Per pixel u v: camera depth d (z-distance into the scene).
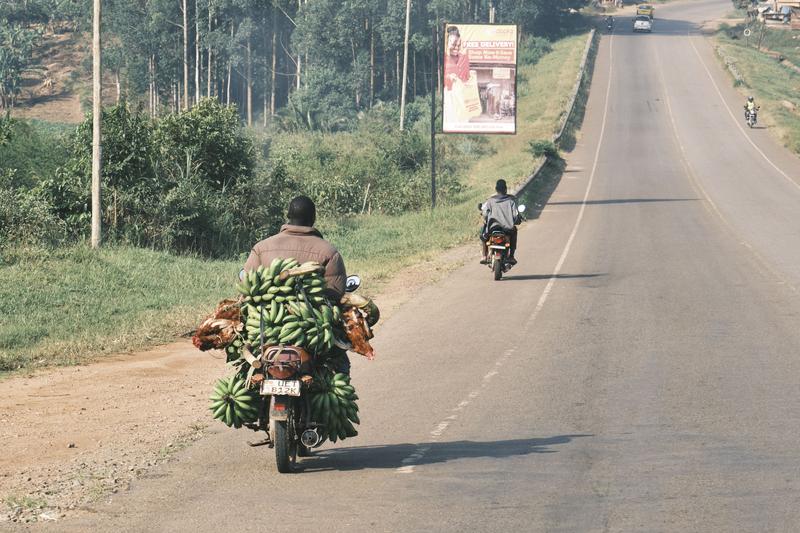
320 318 11.02
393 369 18.08
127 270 30.70
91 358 19.86
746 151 91.81
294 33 151.12
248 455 12.20
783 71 155.00
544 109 119.75
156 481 11.02
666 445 12.36
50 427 14.12
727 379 16.55
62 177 42.00
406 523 9.30
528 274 31.72
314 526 9.23
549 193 66.06
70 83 176.25
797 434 12.84
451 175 77.94
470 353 19.41
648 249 38.12
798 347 19.33
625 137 102.31
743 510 9.58
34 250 32.59
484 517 9.45
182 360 19.78
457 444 12.62
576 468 11.29
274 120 135.88
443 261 36.12
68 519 9.61
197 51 142.75
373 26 146.12
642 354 18.83
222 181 45.03
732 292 27.02
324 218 55.28
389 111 122.81
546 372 17.38
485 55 58.62
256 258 11.57
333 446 12.71
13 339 21.03
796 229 45.41
